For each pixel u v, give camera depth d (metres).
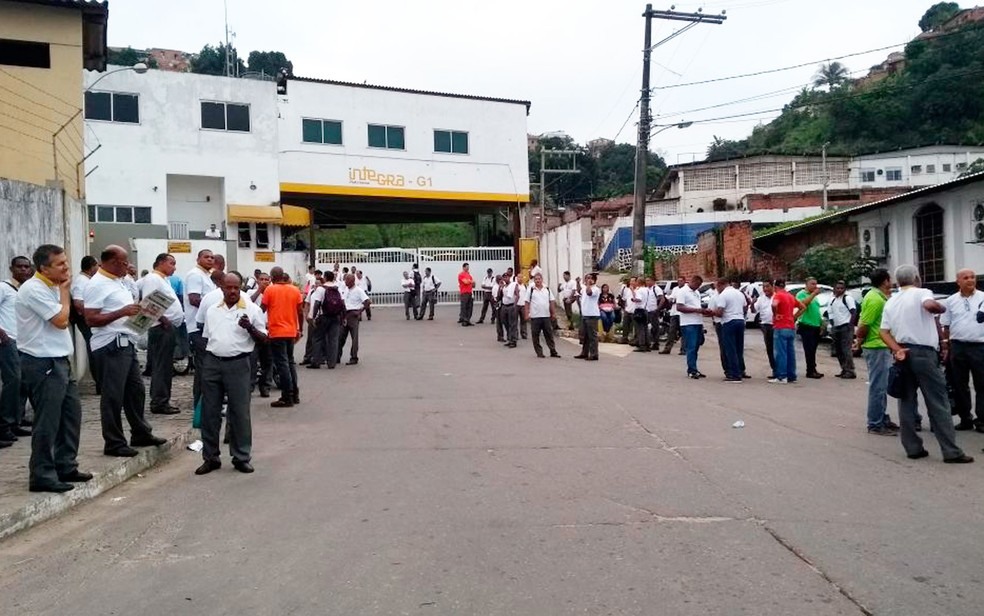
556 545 5.93
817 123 63.62
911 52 56.22
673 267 41.34
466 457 8.91
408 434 10.25
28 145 19.23
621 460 8.65
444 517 6.67
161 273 10.95
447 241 62.34
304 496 7.45
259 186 33.22
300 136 35.34
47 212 12.98
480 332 25.78
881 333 8.88
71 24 19.55
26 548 6.19
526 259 39.22
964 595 4.96
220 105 32.72
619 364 18.09
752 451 9.07
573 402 12.56
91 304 8.41
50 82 19.39
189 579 5.41
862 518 6.53
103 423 8.53
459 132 38.62
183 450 9.66
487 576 5.33
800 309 15.75
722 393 13.66
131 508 7.22
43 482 7.14
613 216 58.22
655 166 74.25
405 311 31.95
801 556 5.65
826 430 10.35
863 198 50.78
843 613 4.70
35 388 7.15
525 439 9.84
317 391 14.02
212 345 8.39
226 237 32.88
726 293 15.36
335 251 36.03
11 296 9.20
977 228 24.30
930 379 8.55
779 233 36.00
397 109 37.28
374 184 36.69
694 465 8.39
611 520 6.52
